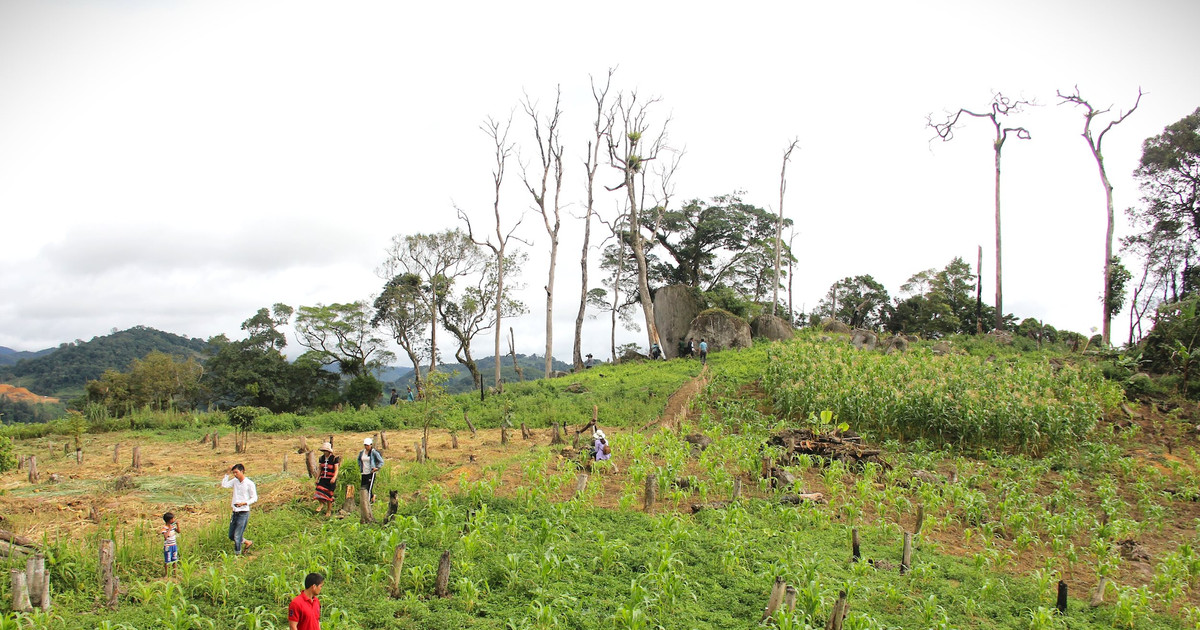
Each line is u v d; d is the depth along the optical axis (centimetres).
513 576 896
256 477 1543
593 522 1151
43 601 797
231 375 4016
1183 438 1962
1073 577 1142
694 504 1294
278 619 791
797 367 2384
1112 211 3331
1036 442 1869
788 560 1010
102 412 2848
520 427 2272
